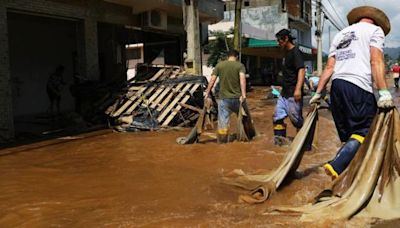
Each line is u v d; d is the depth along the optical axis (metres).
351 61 4.41
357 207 3.83
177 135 9.80
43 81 16.34
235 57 8.45
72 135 10.24
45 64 16.38
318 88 5.09
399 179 4.08
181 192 4.96
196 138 8.55
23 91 15.50
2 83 9.96
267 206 4.32
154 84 12.28
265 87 32.53
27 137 10.26
